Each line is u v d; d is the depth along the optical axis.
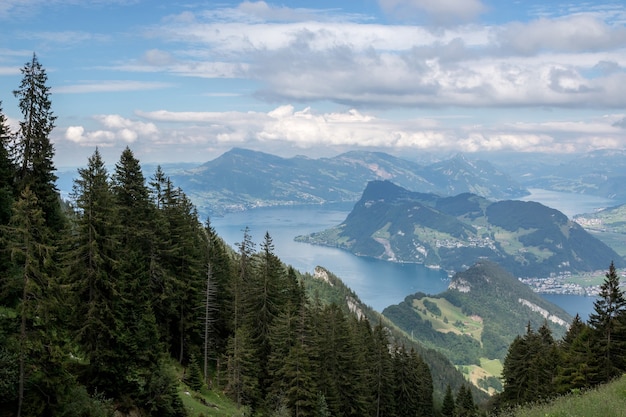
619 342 53.19
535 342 74.75
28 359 25.36
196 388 50.22
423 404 87.25
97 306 33.53
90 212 33.78
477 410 86.38
